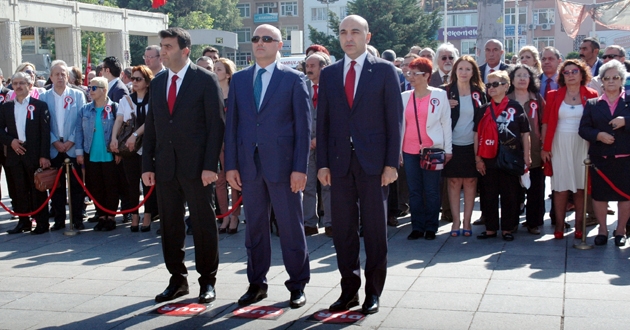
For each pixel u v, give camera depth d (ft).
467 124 25.48
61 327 16.72
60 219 29.68
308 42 234.38
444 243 24.85
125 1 204.03
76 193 29.48
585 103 24.14
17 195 29.04
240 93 17.80
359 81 16.69
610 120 23.29
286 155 17.48
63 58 103.71
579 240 24.36
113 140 27.94
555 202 24.95
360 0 147.54
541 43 190.70
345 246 17.29
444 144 25.12
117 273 21.79
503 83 24.35
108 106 29.12
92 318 17.31
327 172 17.22
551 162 24.86
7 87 36.32
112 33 111.04
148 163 18.58
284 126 17.53
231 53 247.29
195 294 19.08
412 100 25.31
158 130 18.07
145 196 27.78
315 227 27.09
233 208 25.95
